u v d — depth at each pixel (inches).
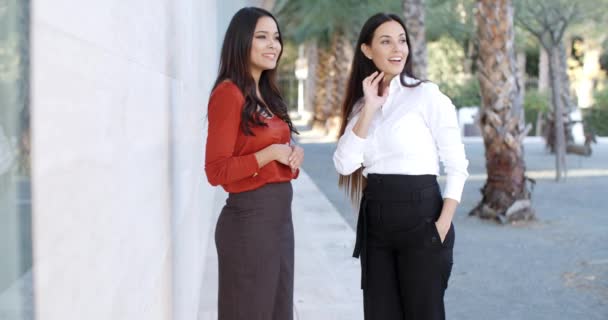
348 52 796.6
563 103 673.0
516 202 311.4
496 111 313.3
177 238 106.0
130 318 57.5
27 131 31.1
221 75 94.5
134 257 60.4
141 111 66.3
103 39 46.5
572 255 242.7
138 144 63.9
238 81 93.2
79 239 38.9
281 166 95.6
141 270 64.7
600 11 450.6
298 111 1665.8
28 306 31.1
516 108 314.0
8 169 29.2
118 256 51.8
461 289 197.8
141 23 67.6
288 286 97.3
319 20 649.0
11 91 29.5
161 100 86.2
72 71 37.6
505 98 312.3
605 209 350.0
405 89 101.0
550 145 684.7
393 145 97.7
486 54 313.6
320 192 381.4
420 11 521.0
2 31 28.5
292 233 98.3
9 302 29.2
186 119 132.1
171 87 100.8
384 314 102.0
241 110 92.4
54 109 34.3
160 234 82.6
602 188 430.6
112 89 49.9
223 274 95.5
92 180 42.4
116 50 51.9
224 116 91.4
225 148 90.6
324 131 957.8
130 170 58.6
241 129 92.9
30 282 31.4
